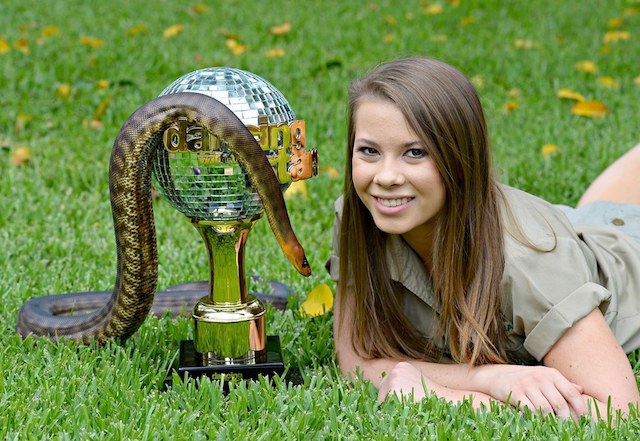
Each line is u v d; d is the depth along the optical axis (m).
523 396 3.12
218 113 2.98
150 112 3.08
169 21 9.58
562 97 7.12
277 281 4.49
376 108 3.17
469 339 3.35
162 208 5.48
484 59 8.16
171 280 4.54
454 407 3.08
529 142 6.32
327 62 7.81
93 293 4.13
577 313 3.19
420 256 3.57
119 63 7.96
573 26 9.42
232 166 3.10
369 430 3.00
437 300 3.52
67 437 2.89
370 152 3.22
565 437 2.87
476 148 3.29
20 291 4.29
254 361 3.37
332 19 9.62
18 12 9.83
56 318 3.71
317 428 3.04
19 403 3.12
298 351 3.73
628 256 3.87
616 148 6.11
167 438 2.90
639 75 7.85
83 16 9.69
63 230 5.05
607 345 3.19
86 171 5.86
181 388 3.24
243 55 8.27
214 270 3.32
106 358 3.48
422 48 8.52
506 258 3.31
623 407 3.09
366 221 3.57
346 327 3.68
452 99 3.22
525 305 3.27
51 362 3.41
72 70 7.68
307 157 3.20
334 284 4.50
